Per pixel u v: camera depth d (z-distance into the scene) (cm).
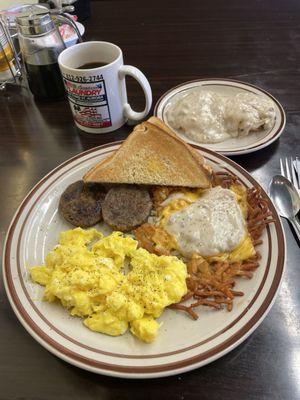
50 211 33
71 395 22
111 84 38
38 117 45
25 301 25
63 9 46
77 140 41
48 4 53
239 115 39
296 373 23
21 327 26
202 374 23
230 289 26
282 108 41
